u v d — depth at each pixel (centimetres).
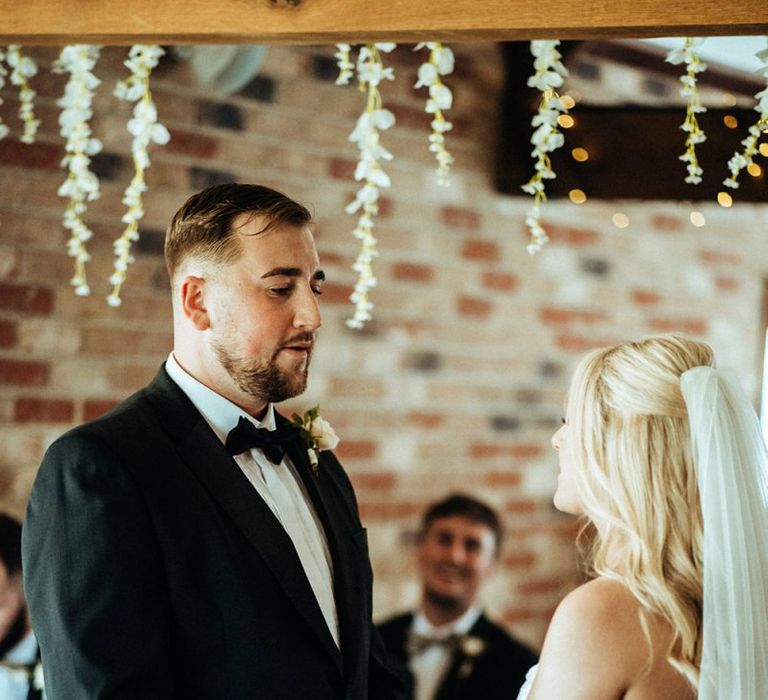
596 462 190
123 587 177
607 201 375
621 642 177
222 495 192
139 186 259
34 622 183
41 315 334
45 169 335
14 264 331
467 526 383
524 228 417
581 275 428
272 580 190
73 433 186
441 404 402
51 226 336
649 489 185
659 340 197
